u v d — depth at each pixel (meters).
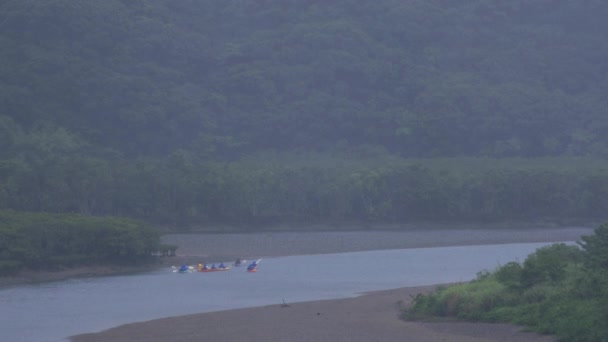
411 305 130.50
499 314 113.44
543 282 118.94
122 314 134.12
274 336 109.75
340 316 125.88
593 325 95.50
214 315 130.50
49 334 116.38
